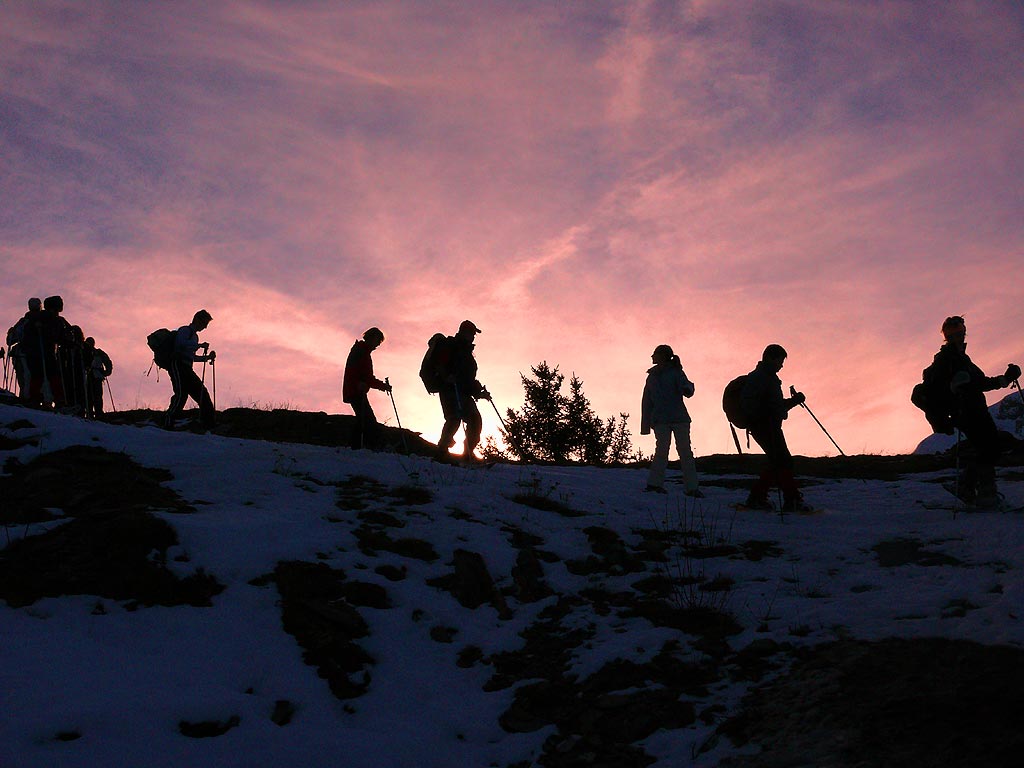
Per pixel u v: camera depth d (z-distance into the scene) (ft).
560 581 21.33
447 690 16.22
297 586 18.95
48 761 12.23
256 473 26.76
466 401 36.24
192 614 17.33
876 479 41.06
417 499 26.08
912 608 17.67
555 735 14.52
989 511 26.18
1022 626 15.83
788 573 21.18
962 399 26.50
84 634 16.08
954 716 12.83
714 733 13.75
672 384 33.81
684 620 18.40
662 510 29.01
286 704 14.90
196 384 39.73
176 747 13.16
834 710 13.62
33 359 39.75
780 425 29.22
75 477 24.57
